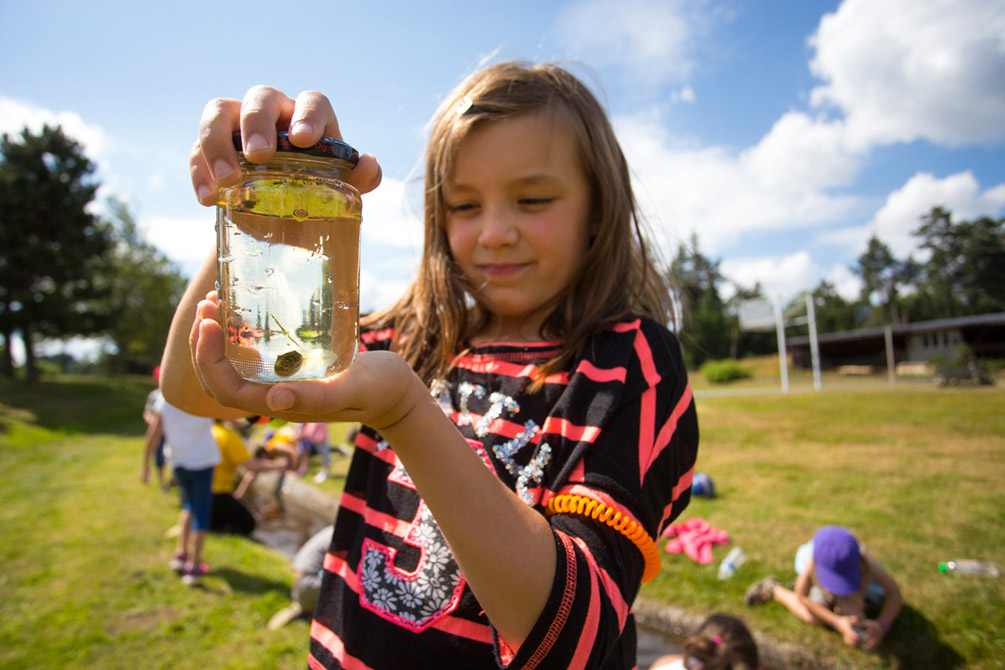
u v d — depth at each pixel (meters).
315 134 0.66
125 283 37.31
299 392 0.58
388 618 0.92
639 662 3.41
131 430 18.38
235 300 0.66
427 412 0.67
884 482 6.50
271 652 3.69
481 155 1.05
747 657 2.75
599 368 0.93
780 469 7.41
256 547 5.79
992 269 62.81
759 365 48.41
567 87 1.13
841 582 3.43
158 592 4.64
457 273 1.17
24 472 10.58
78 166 27.45
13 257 25.09
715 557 4.46
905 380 29.44
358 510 1.12
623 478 0.80
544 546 0.66
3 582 4.85
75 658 3.62
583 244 1.13
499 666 0.72
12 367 29.62
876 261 71.50
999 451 8.05
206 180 0.74
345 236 0.71
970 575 3.91
